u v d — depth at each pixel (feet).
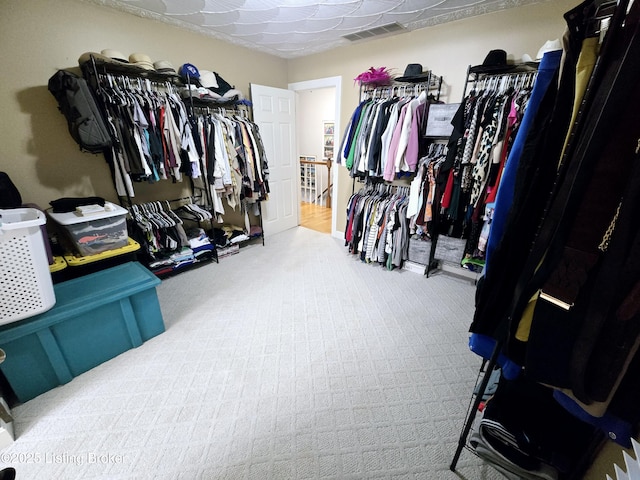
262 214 12.78
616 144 1.67
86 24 7.14
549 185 2.32
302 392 5.06
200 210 9.60
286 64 12.67
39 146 6.95
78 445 4.12
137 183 8.85
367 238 9.88
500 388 3.93
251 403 4.83
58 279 6.22
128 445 4.14
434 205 8.24
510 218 2.51
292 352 6.02
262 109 11.50
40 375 4.83
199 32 9.22
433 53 8.71
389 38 9.52
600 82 1.78
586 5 1.95
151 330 6.33
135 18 7.91
